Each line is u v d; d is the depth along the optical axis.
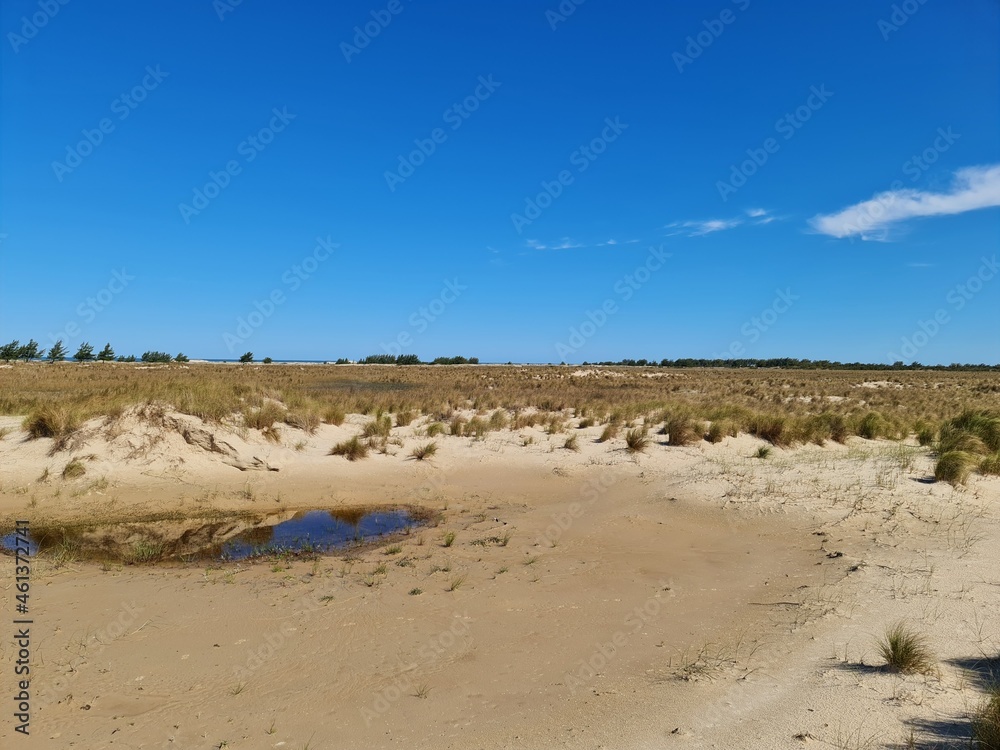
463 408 22.89
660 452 14.78
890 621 5.66
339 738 4.00
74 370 47.75
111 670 4.90
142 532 9.23
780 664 4.91
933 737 3.75
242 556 8.16
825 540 8.49
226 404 14.45
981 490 10.88
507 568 7.57
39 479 11.35
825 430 16.69
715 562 7.79
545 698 4.48
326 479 12.60
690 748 3.77
